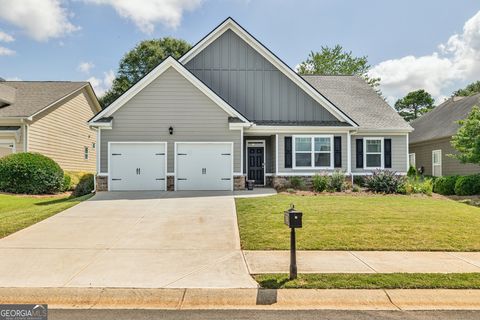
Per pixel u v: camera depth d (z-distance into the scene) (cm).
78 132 2558
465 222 956
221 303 512
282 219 979
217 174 1622
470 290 541
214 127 1616
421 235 835
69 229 907
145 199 1352
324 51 4216
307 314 473
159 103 1603
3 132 1912
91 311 481
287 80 1866
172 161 1605
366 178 1823
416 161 2811
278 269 622
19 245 765
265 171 1938
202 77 1856
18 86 2394
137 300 518
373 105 2112
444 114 2723
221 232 884
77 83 2572
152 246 769
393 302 514
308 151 1803
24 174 1695
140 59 4434
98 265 644
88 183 1748
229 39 1862
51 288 536
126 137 1594
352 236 824
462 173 2180
